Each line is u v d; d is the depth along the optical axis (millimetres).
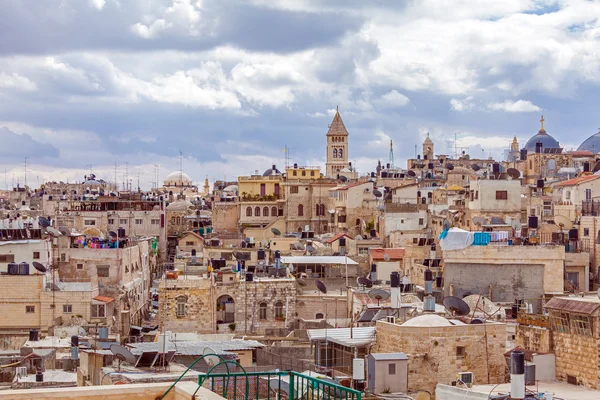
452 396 60188
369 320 86062
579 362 64750
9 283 108125
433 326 66750
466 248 101625
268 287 106250
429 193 181000
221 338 91688
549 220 129875
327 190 199500
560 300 67250
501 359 67375
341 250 141750
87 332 102750
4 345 106250
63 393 25531
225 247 154625
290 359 74500
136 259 133500
